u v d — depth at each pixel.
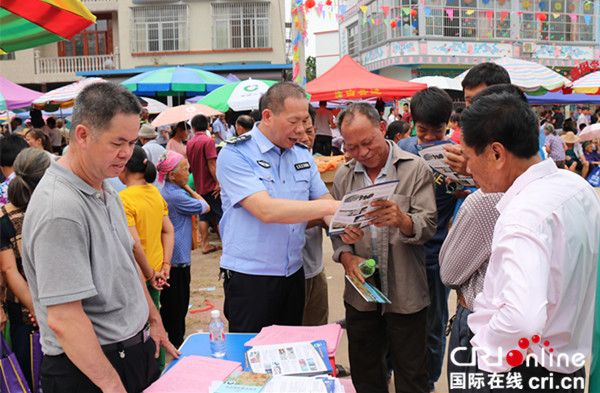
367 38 21.64
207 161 6.64
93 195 1.76
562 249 1.46
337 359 3.79
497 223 1.56
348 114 2.42
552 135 10.41
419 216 2.38
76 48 19.47
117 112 1.66
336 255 2.59
